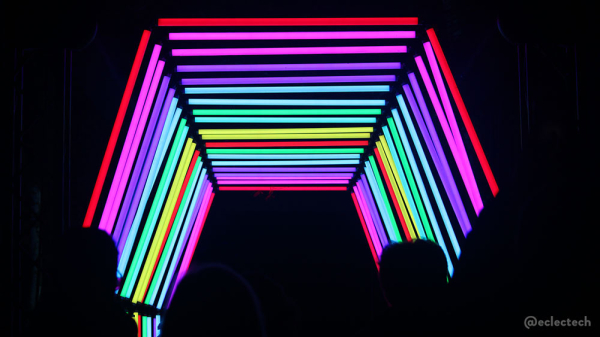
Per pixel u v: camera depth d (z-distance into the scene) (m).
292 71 6.39
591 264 2.48
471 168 5.59
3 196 5.00
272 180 9.73
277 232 10.91
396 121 7.04
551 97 5.34
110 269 2.70
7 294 4.95
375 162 8.45
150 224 6.89
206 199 9.58
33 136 6.35
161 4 5.58
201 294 2.01
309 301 10.70
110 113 7.89
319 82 6.45
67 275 2.62
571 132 4.84
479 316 2.46
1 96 4.98
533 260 2.50
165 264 7.66
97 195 5.41
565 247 2.48
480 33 7.02
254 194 10.95
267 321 2.34
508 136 7.23
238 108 7.21
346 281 10.76
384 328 2.42
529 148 3.14
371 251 10.01
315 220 10.91
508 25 5.03
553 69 5.43
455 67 7.62
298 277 10.80
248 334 2.00
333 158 8.73
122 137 5.56
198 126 7.75
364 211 9.65
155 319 7.73
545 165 2.94
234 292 2.02
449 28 6.99
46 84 6.50
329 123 7.78
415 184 7.27
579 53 4.95
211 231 10.86
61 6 4.98
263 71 6.38
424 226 7.23
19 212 5.13
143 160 6.09
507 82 7.17
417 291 2.41
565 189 2.63
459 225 6.64
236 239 10.87
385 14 5.72
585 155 4.45
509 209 2.91
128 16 5.49
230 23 5.60
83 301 2.61
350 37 5.66
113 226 6.04
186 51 5.86
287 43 5.79
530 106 5.30
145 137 6.04
